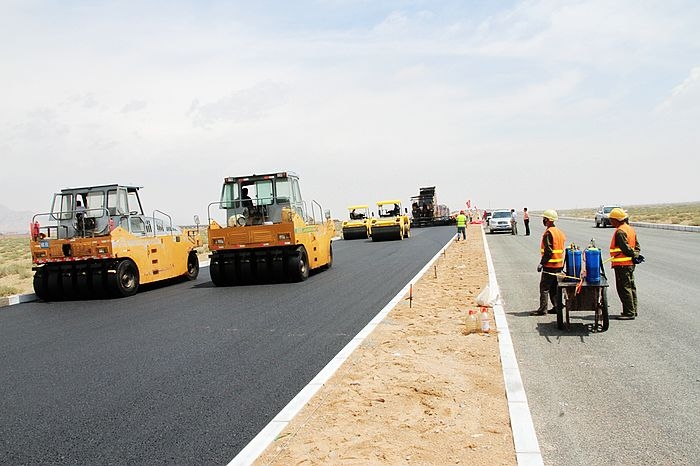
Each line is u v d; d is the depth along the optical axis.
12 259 39.69
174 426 6.03
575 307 9.43
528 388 6.61
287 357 8.60
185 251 21.03
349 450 5.03
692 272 16.42
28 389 7.74
